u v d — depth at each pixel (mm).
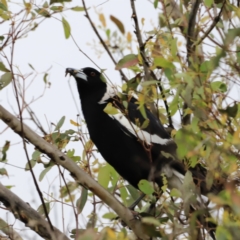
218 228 7883
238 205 7438
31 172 9750
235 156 8758
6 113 9695
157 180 12484
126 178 13148
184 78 8891
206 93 8898
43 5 10766
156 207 10289
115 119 12820
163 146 12508
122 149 12852
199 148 8820
